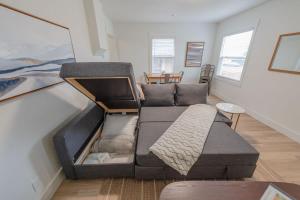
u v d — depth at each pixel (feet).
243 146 4.64
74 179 4.95
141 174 4.72
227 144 4.73
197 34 16.14
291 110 7.47
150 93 8.14
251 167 4.58
